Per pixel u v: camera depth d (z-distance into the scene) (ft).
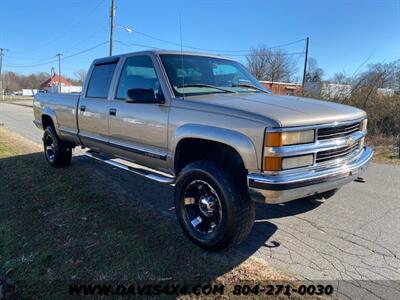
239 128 10.09
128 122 14.21
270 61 155.33
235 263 10.71
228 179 10.46
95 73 17.17
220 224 10.68
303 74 109.91
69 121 18.99
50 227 13.74
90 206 15.34
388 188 18.01
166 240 12.10
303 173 9.86
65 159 21.54
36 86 360.28
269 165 9.50
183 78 13.15
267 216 14.33
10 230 13.94
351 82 39.47
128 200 16.05
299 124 9.73
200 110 11.27
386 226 13.38
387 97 36.14
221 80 14.40
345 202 15.89
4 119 60.29
